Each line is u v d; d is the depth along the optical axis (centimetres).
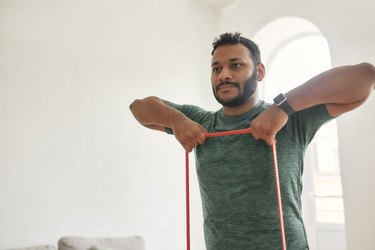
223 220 98
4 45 254
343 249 293
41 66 266
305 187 319
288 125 97
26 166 250
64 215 259
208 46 366
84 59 286
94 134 281
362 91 85
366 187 233
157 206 303
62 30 279
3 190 240
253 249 93
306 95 87
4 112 248
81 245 238
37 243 246
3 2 258
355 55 251
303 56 338
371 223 229
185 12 354
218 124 111
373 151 232
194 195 327
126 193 289
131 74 309
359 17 252
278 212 91
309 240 312
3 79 251
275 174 89
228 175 99
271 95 349
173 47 339
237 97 103
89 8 294
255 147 98
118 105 297
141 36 320
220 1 365
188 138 103
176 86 335
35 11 270
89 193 272
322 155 317
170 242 305
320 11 277
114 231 278
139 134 303
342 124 249
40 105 261
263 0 327
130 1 318
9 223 239
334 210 305
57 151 263
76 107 276
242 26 348
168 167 314
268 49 344
